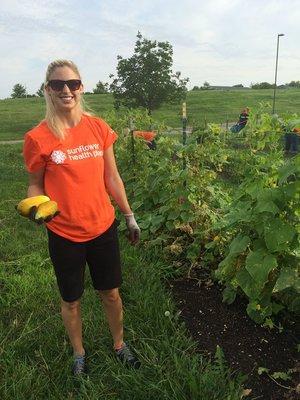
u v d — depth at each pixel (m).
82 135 2.66
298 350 3.06
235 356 3.07
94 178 2.67
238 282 3.21
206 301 3.76
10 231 5.84
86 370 2.99
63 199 2.62
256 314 3.31
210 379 2.70
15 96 83.25
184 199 4.72
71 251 2.71
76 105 2.65
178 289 4.01
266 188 3.16
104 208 2.76
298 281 2.95
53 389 2.84
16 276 4.28
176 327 3.39
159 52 22.69
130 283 3.97
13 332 3.41
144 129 7.68
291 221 3.11
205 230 4.47
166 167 5.26
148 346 3.05
